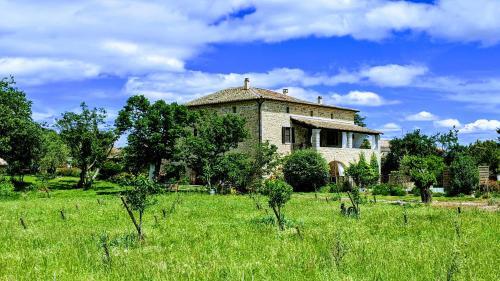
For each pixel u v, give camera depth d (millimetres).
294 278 9828
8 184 43688
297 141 55906
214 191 43906
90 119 55219
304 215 24250
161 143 45531
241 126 46625
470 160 44000
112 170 68562
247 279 9844
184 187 50656
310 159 49625
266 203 32750
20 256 12758
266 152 48125
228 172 44906
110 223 21500
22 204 33719
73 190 50156
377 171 61656
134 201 16250
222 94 57188
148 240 15719
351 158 58781
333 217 23094
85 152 55375
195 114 48031
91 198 39438
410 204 31969
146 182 16500
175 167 47594
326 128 54625
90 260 12008
